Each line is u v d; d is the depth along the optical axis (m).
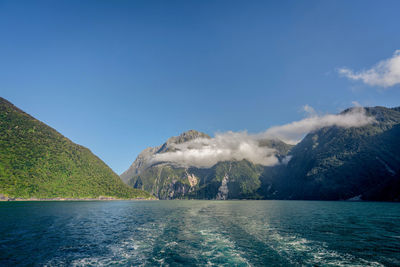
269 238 40.19
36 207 111.12
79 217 73.38
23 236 42.19
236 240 38.84
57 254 30.84
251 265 26.11
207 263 26.88
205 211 105.69
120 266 26.03
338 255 29.70
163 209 119.56
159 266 25.89
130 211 102.62
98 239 40.09
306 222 61.84
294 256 29.36
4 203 143.50
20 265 26.55
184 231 47.91
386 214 83.44
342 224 57.41
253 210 112.19
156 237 41.69
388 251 31.58
